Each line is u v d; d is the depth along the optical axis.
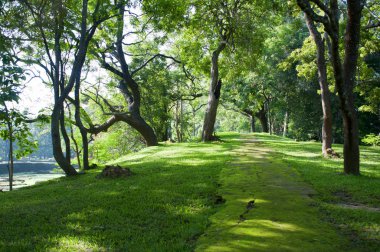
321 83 17.66
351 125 11.91
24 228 6.64
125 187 10.26
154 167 14.40
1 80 7.31
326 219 6.78
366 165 14.70
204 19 25.75
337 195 9.00
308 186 9.89
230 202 8.05
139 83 33.22
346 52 11.97
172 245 5.38
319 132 43.53
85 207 8.05
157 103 34.91
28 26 13.75
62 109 16.19
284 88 42.06
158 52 33.41
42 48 16.27
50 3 13.88
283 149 21.86
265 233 5.84
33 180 39.72
